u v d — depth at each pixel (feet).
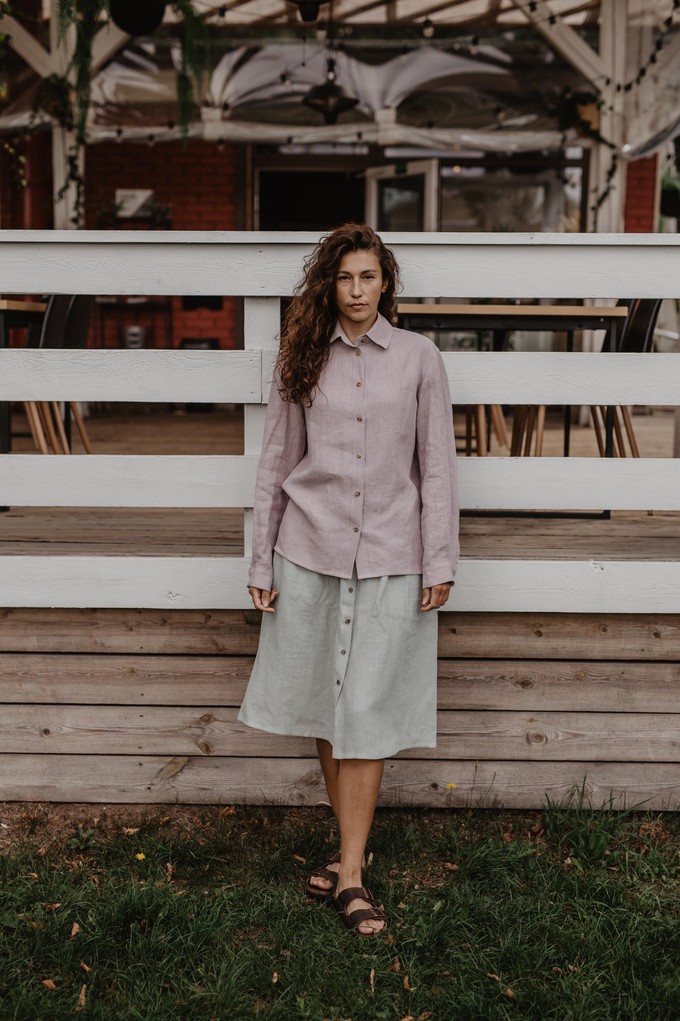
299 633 8.54
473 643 10.47
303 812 10.72
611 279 9.80
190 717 10.67
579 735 10.60
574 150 31.19
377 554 8.28
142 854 9.52
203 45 27.58
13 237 9.73
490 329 13.76
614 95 26.66
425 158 32.42
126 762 10.75
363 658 8.34
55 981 7.93
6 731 10.75
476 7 27.14
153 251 9.82
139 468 10.08
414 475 8.76
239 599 10.26
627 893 9.12
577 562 10.12
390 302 8.69
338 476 8.29
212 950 8.27
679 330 33.12
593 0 25.98
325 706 8.69
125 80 28.02
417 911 8.80
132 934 8.37
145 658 10.60
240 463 10.05
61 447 16.83
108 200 33.40
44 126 27.07
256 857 9.71
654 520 13.58
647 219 33.37
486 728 10.61
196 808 10.77
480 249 9.75
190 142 33.22
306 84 28.71
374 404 8.25
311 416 8.41
